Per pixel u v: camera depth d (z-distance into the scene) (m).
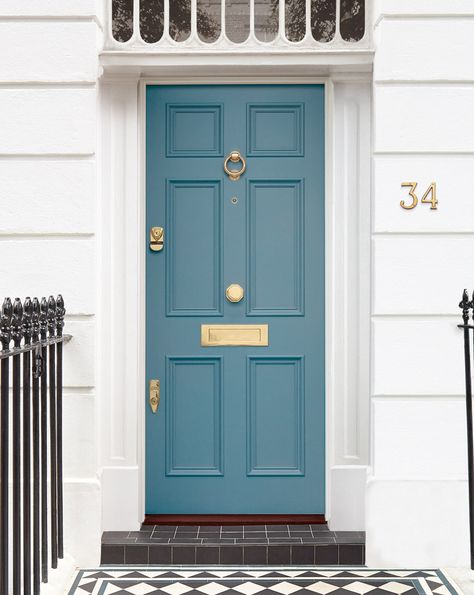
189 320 4.40
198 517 4.39
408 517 4.04
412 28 4.02
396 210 4.05
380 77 4.04
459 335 4.05
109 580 3.78
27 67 4.00
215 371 4.40
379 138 4.04
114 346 4.27
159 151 4.38
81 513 3.98
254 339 4.40
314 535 4.16
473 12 4.01
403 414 4.05
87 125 4.00
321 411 4.39
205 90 4.38
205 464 4.40
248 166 4.39
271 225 4.39
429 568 4.01
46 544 3.52
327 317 4.36
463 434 4.05
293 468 4.39
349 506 4.27
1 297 4.01
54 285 4.02
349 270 4.30
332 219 4.30
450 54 4.03
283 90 4.39
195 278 4.40
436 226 4.05
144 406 4.36
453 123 4.04
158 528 4.27
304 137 4.39
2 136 4.00
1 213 4.01
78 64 4.00
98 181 4.18
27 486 3.14
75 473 4.01
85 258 4.02
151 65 4.13
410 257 4.05
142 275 4.34
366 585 3.75
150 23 4.25
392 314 4.05
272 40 4.27
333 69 4.22
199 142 4.39
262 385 4.39
